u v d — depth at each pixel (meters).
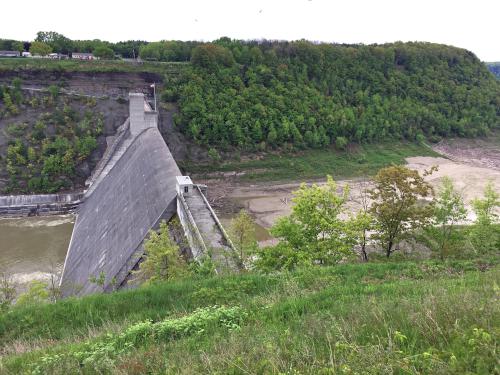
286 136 97.44
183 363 9.82
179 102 95.62
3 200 71.19
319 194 29.61
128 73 100.62
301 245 28.41
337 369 7.95
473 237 31.31
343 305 13.65
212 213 37.66
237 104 96.69
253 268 27.00
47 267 52.66
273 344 9.74
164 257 29.02
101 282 34.25
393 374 7.45
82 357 11.62
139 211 46.62
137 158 63.34
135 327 13.49
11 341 17.48
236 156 92.75
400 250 37.28
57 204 72.38
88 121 86.12
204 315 14.09
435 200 32.12
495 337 7.65
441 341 8.45
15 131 80.44
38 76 94.25
